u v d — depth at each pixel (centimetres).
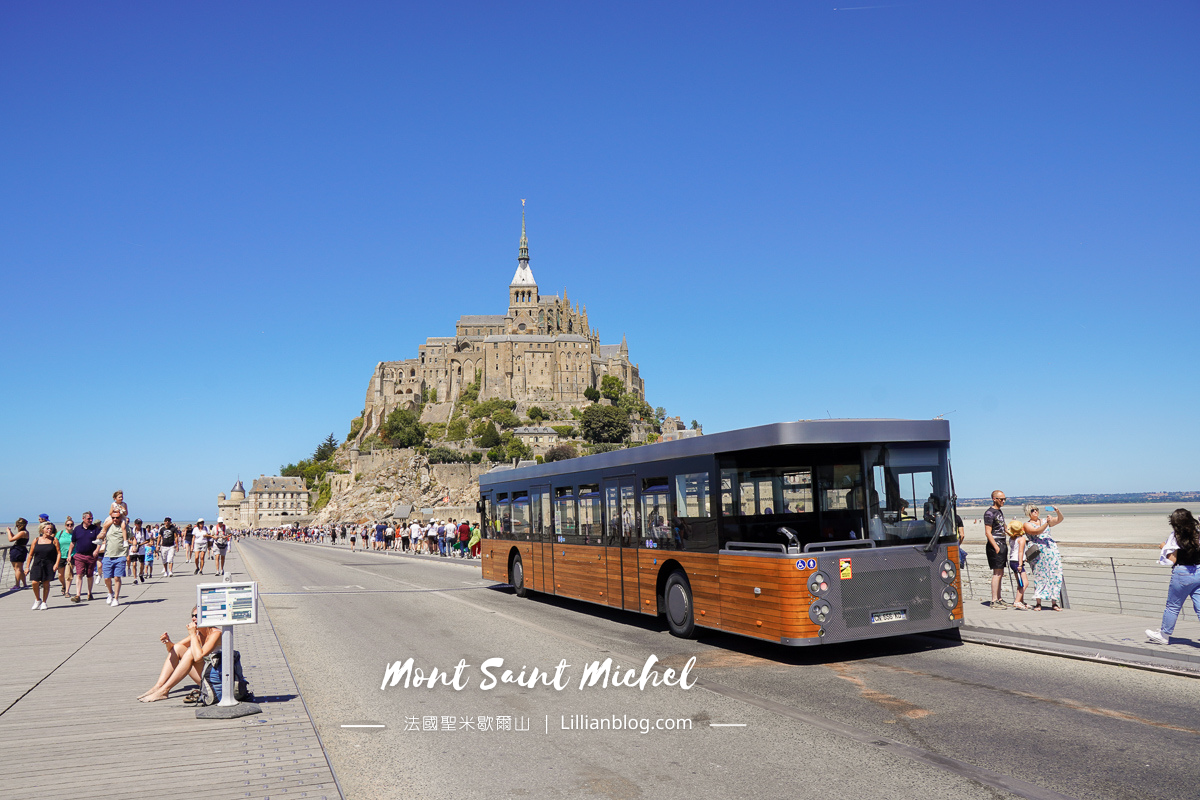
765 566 1243
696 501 1432
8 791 663
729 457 1350
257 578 3397
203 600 934
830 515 1290
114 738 827
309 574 3662
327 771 714
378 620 1867
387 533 7181
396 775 738
